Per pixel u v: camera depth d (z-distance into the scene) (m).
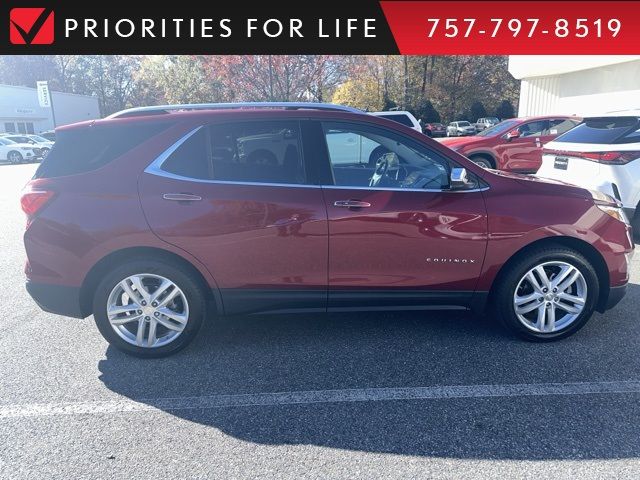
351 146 3.41
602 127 6.11
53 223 3.22
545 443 2.52
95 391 3.07
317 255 3.33
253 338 3.77
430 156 3.46
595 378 3.12
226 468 2.39
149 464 2.42
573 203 3.46
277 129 3.37
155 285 3.40
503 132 11.22
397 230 3.32
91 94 59.34
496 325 3.94
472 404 2.87
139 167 3.26
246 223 3.25
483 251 3.40
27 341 3.78
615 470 2.32
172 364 3.39
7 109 37.28
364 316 4.14
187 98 34.12
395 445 2.53
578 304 3.54
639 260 5.39
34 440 2.61
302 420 2.76
